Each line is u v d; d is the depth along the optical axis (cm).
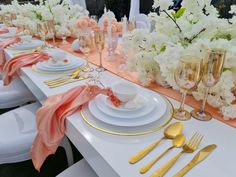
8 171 143
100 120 65
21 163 149
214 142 59
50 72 111
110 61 128
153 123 65
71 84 97
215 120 69
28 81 111
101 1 355
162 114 67
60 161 149
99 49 117
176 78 68
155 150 56
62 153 156
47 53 130
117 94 69
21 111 124
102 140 59
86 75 107
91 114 69
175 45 72
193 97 83
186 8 80
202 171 49
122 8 347
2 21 287
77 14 191
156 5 83
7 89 150
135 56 92
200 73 67
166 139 60
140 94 78
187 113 72
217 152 55
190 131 64
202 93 73
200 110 74
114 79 102
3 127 110
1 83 160
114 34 131
